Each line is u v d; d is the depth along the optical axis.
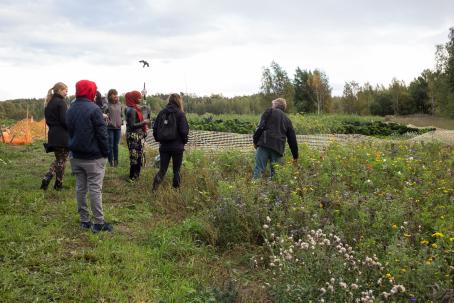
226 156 11.66
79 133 6.09
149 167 11.41
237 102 66.56
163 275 5.01
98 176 6.28
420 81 64.31
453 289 4.09
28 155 13.46
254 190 7.04
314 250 4.74
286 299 4.23
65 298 4.31
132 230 6.59
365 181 8.35
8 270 4.74
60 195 8.06
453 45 46.75
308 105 58.75
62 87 8.31
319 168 9.49
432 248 5.09
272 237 5.77
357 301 3.97
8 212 6.87
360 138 17.39
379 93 67.81
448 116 47.53
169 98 8.52
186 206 7.72
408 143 15.02
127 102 9.59
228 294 4.45
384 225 5.79
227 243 6.02
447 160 10.93
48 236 5.82
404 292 4.11
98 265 5.07
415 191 7.55
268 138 9.04
